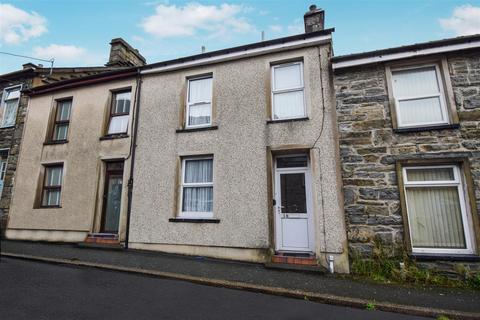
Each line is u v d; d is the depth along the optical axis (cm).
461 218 559
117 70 891
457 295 457
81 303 397
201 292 461
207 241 688
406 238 555
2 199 950
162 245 726
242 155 706
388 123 618
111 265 589
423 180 593
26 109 1027
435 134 585
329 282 512
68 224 835
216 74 792
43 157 930
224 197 697
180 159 770
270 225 646
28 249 743
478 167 552
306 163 685
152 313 371
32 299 407
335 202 611
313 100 679
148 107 842
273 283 498
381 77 650
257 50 754
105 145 855
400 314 393
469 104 584
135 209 771
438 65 631
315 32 703
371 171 606
